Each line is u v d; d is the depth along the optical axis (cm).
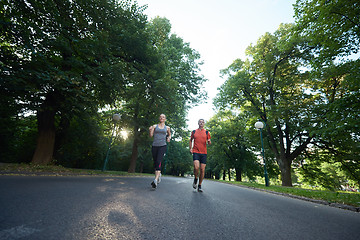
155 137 470
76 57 924
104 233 139
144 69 1173
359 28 866
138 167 3403
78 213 181
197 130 499
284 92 1811
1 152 1372
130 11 1070
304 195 582
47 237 120
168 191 430
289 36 1205
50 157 843
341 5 849
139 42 1032
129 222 172
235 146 2945
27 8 753
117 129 1767
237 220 218
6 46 728
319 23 955
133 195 323
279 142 1880
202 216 222
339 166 1823
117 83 936
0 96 730
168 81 1191
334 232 195
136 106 1700
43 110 768
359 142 1480
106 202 243
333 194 617
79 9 895
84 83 789
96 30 896
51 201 218
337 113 963
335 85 1518
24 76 634
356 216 314
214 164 3809
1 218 146
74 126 1445
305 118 1465
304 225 217
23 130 1453
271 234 173
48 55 807
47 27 764
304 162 2028
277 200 463
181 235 152
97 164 2055
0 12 718
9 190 262
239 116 2545
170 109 1381
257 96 1948
